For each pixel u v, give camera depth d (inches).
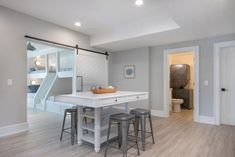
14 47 130.3
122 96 101.3
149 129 142.6
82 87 192.1
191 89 250.8
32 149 100.0
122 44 193.3
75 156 91.6
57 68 241.3
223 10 102.4
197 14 108.7
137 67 215.5
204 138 119.7
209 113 163.0
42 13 135.9
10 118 127.4
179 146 105.3
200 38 166.6
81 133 107.4
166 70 193.2
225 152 96.5
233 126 151.6
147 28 151.6
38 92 257.1
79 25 165.2
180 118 184.9
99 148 98.1
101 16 142.5
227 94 158.4
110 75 235.0
